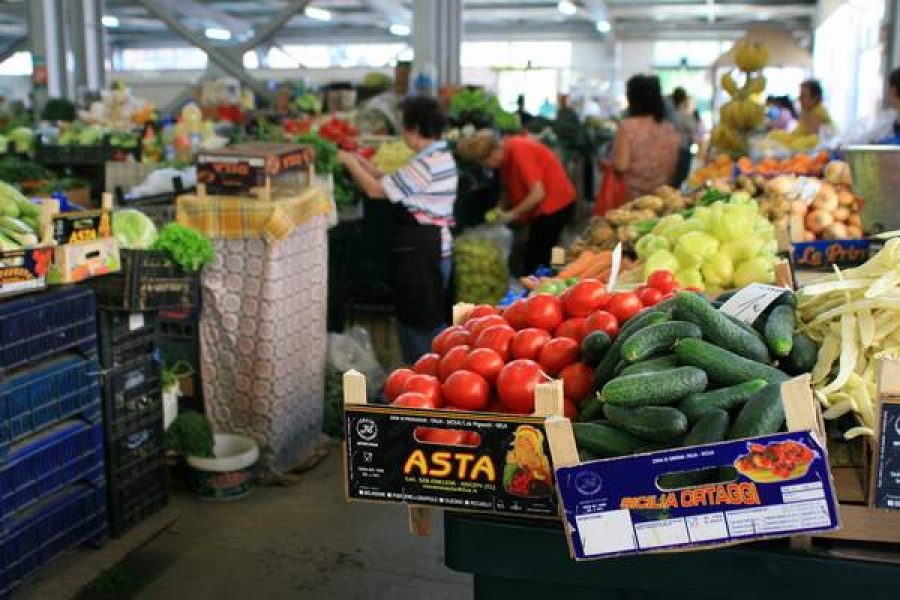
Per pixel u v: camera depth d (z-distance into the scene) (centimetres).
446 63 1179
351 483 148
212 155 384
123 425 324
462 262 629
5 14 1662
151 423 341
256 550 342
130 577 318
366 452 146
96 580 301
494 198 756
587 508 132
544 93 2923
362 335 505
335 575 326
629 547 132
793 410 126
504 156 661
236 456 381
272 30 1149
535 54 2948
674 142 603
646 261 275
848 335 165
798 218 379
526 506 141
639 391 140
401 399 152
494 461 140
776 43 845
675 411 137
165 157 612
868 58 1728
